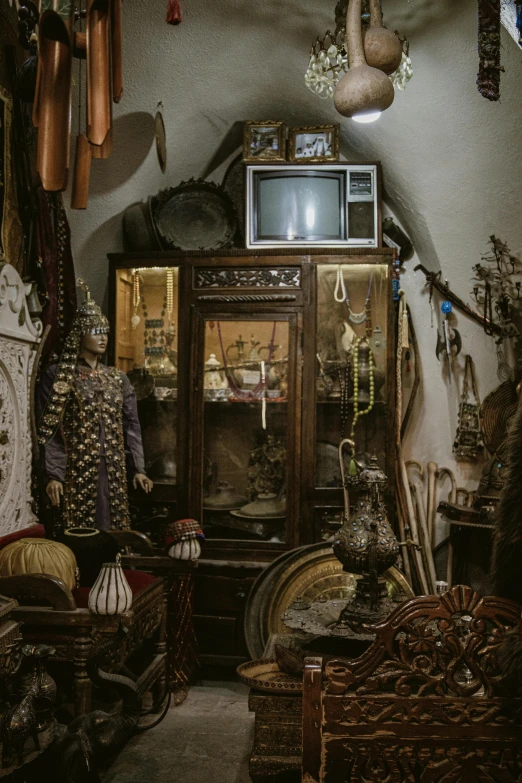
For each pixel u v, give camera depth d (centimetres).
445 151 400
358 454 407
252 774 237
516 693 163
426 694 167
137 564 363
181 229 427
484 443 420
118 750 307
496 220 413
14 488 318
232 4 359
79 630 264
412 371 452
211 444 415
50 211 358
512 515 163
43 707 233
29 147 336
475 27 350
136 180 423
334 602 300
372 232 414
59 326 366
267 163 419
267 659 267
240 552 406
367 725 166
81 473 359
